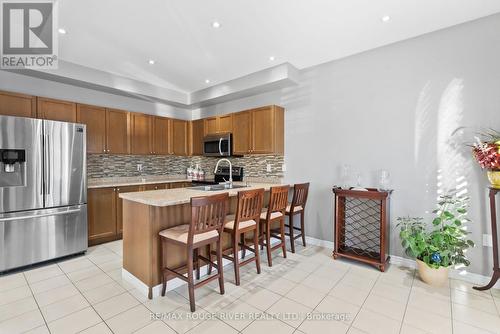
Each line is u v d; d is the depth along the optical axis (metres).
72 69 3.42
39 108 3.25
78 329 1.74
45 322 1.81
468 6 2.22
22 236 2.67
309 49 3.06
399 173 2.86
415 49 2.76
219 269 2.20
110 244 3.57
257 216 2.57
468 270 2.47
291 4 2.21
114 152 4.01
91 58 3.29
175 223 2.37
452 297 2.17
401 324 1.81
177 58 3.32
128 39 2.81
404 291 2.27
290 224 3.25
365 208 3.10
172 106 5.09
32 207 2.74
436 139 2.63
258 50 3.10
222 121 4.52
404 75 2.83
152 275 2.16
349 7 2.26
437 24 2.51
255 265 2.85
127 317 1.88
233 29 2.62
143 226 2.24
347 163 3.26
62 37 2.74
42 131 2.81
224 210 2.20
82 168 3.15
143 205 2.24
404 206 2.83
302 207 3.43
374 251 3.03
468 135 2.46
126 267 2.46
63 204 2.98
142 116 4.39
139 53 3.16
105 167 4.18
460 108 2.50
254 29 2.62
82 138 3.15
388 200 2.82
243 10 2.30
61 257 2.99
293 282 2.44
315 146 3.56
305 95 3.65
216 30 2.63
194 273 2.47
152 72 3.81
